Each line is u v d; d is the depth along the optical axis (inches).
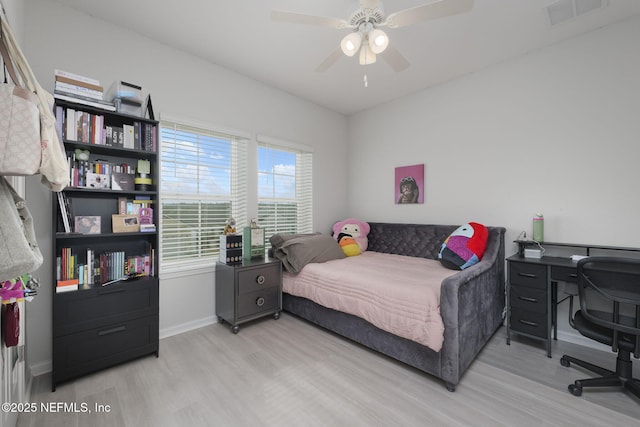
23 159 33.5
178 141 102.2
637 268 56.7
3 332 44.4
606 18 83.5
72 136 71.6
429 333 67.4
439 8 56.5
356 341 88.8
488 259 96.8
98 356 72.6
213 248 112.7
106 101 76.7
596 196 90.0
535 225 98.1
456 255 98.7
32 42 73.6
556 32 90.1
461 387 69.2
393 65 76.3
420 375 74.4
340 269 100.0
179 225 103.0
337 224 151.9
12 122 32.9
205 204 110.3
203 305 106.7
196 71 103.9
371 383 70.8
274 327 105.3
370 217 157.1
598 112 89.1
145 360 81.0
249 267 102.9
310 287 101.4
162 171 98.3
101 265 77.5
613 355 84.6
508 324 93.0
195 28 88.2
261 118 124.5
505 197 108.6
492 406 62.2
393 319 74.7
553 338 96.8
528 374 74.9
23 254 34.3
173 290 99.2
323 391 67.5
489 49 99.3
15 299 42.6
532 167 102.1
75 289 71.1
